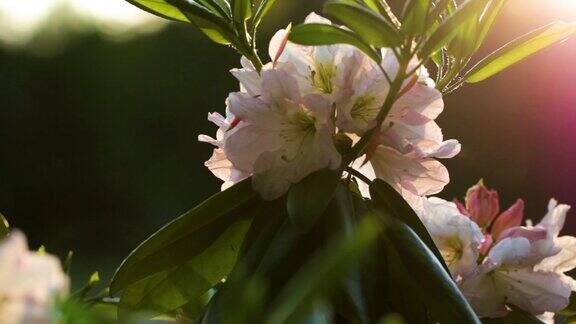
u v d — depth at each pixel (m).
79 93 5.76
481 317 1.05
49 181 5.81
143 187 5.70
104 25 5.73
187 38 5.55
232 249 1.02
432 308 0.94
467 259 1.03
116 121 5.70
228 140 1.00
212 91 5.53
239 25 1.05
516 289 1.04
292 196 0.96
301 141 0.99
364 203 0.99
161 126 5.63
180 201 5.63
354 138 1.01
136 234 5.70
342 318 0.92
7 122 5.82
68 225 5.80
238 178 1.03
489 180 4.37
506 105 4.33
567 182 4.31
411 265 0.95
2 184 5.83
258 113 0.99
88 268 5.39
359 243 0.78
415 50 0.97
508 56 1.07
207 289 1.02
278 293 0.93
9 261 0.73
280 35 1.01
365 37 0.96
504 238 1.05
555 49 4.23
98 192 5.78
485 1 0.96
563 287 1.04
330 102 0.98
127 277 0.99
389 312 0.94
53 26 5.80
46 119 5.82
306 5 4.81
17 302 0.73
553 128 4.29
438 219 1.04
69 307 0.74
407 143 1.00
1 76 5.82
